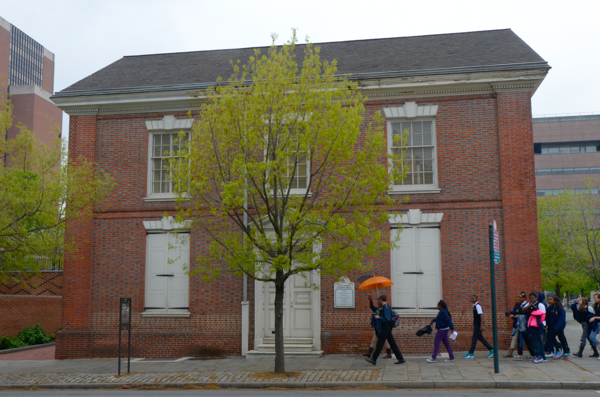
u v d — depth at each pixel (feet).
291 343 55.31
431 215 54.85
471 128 55.42
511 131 54.39
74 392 40.37
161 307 58.59
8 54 366.22
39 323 93.35
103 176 59.00
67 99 61.41
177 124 60.39
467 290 53.62
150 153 60.85
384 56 62.80
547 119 314.14
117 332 58.44
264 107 42.50
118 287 59.06
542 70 53.72
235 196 42.52
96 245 59.93
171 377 44.06
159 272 59.06
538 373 39.73
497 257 41.63
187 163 44.50
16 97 309.22
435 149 56.03
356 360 50.03
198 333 57.00
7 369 53.01
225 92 44.83
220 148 43.96
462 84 55.21
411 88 56.18
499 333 52.21
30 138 51.85
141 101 60.29
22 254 53.52
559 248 112.16
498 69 54.24
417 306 54.39
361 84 56.59
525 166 53.78
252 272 47.80
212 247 43.75
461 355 50.60
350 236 40.42
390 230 55.62
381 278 48.26
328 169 56.34
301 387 39.60
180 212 44.42
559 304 46.98
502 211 53.98
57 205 52.42
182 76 64.13
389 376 40.91
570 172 309.42
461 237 54.34
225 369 47.39
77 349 58.65
